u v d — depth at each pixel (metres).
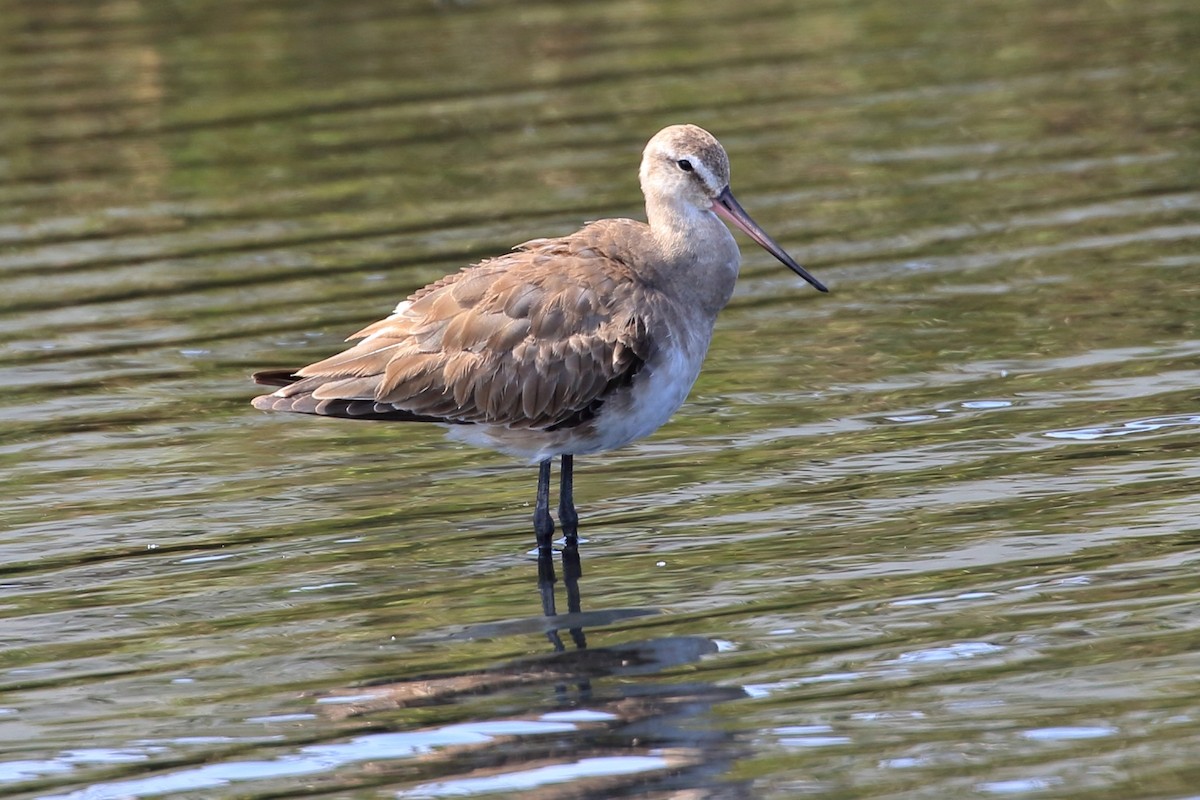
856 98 24.84
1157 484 14.21
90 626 12.76
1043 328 17.89
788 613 12.38
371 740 10.89
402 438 16.53
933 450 15.27
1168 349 17.11
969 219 20.84
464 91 25.72
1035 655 11.51
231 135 24.48
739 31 28.25
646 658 11.79
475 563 13.63
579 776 10.32
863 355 17.59
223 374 17.86
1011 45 27.00
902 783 10.07
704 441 15.88
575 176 22.33
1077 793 9.85
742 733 10.73
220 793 10.36
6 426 16.78
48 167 23.58
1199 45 26.39
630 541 13.89
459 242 20.53
